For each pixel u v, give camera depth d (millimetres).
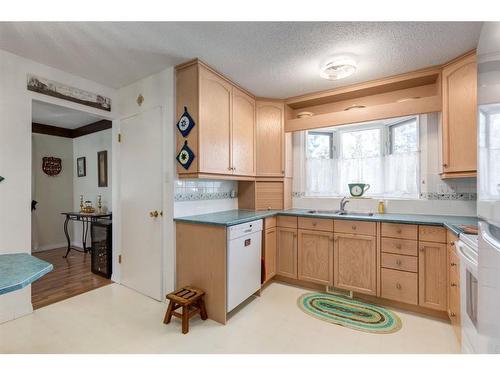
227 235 2064
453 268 1810
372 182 3156
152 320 2098
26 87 2188
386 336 1871
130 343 1784
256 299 2496
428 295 2105
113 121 2947
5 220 2066
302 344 1778
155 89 2502
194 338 1847
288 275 2814
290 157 3418
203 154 2275
